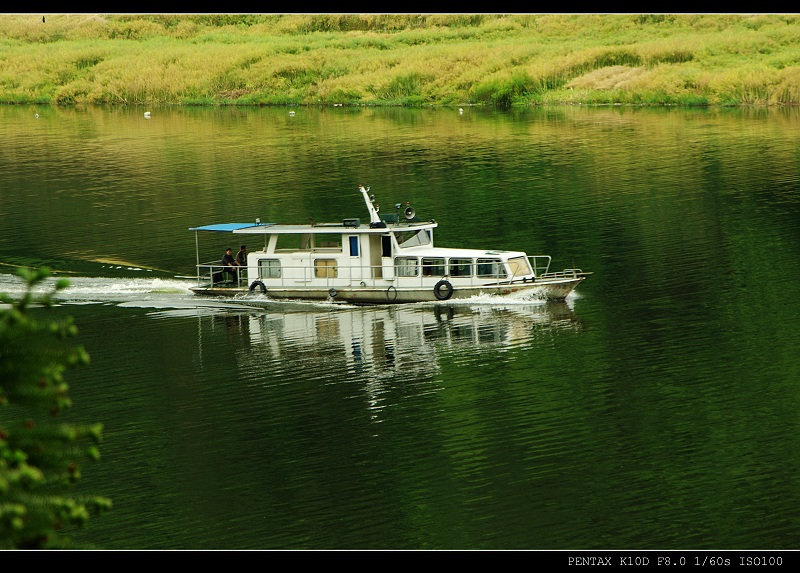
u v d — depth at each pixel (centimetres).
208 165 8394
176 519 2645
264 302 4650
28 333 1022
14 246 5716
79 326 4288
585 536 2517
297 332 4194
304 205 6744
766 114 10956
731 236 5616
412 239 4678
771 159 8012
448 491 2750
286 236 5638
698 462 2883
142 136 10394
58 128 11231
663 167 7806
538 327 4150
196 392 3519
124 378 3662
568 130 10094
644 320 4191
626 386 3466
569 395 3400
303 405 3388
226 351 3950
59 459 1041
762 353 3741
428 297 4531
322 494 2756
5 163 8688
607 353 3800
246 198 7000
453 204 6656
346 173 7894
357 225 4628
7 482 953
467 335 4078
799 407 3234
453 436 3095
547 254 5344
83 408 3384
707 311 4278
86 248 5659
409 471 2869
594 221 6069
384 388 3519
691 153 8412
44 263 5334
